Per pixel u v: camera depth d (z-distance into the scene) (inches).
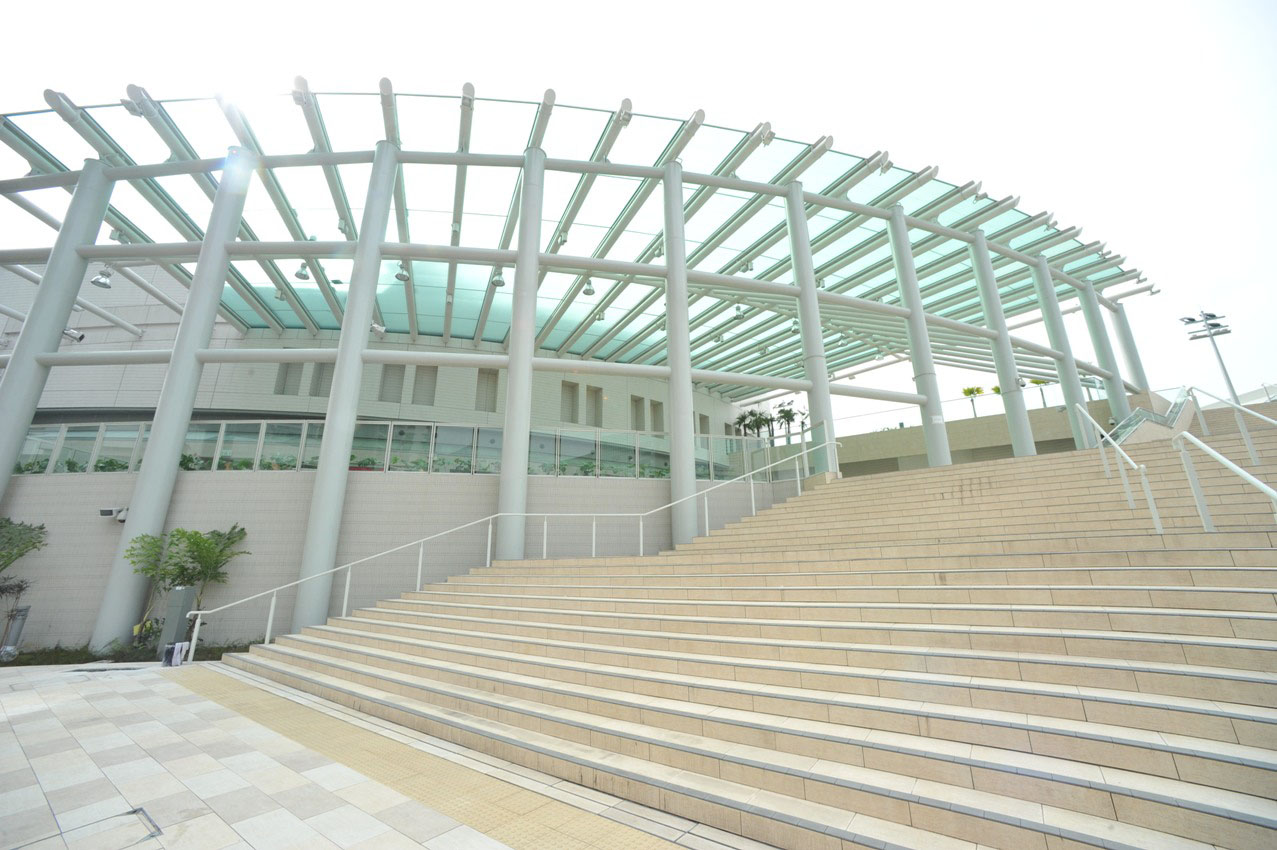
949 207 658.8
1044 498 294.5
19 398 480.4
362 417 818.8
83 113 496.4
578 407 935.7
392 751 170.9
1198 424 486.3
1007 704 129.9
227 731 194.1
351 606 458.9
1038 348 719.7
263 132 517.0
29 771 155.3
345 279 704.4
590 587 304.3
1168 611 149.0
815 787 117.1
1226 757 97.0
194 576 431.2
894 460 1091.9
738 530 387.5
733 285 566.6
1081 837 91.1
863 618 192.7
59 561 458.9
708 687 163.9
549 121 518.0
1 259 546.3
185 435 477.7
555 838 113.2
